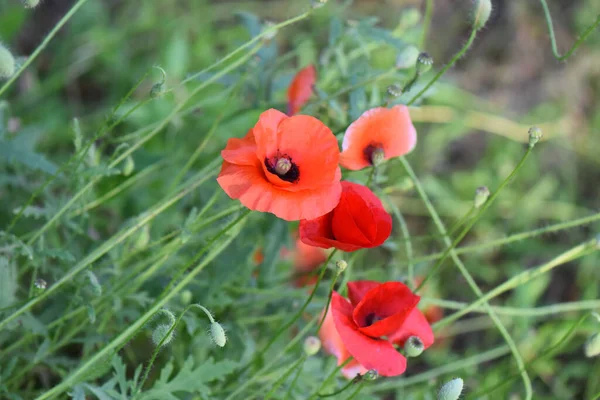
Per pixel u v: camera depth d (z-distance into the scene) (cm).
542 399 115
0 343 94
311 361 97
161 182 111
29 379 98
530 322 118
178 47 126
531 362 94
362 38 105
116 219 111
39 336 97
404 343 88
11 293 92
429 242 126
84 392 91
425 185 129
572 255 93
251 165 84
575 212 133
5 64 86
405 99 93
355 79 99
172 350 99
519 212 130
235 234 88
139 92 131
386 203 104
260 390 94
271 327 102
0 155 97
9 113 111
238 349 97
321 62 105
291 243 104
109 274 98
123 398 88
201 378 90
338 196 83
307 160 84
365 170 95
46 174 103
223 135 115
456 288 124
